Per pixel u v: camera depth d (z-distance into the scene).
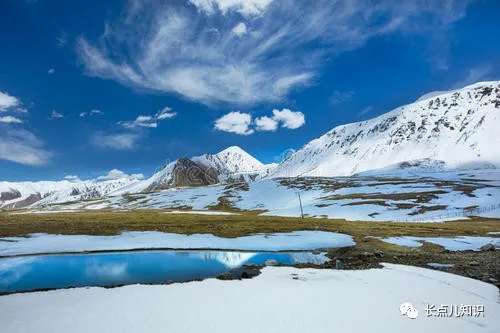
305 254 49.97
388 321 21.92
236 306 24.69
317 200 158.62
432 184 172.38
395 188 165.75
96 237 64.75
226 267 41.19
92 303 25.41
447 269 37.03
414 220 101.56
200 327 20.81
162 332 20.05
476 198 123.56
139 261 45.38
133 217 104.94
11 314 23.14
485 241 55.72
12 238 63.72
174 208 197.75
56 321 21.78
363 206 127.50
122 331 20.19
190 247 55.44
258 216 112.19
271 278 33.50
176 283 31.52
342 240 60.06
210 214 123.56
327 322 21.73
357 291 28.53
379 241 57.12
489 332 20.25
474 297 26.89
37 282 34.69
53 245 56.91
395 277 33.34
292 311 23.66
